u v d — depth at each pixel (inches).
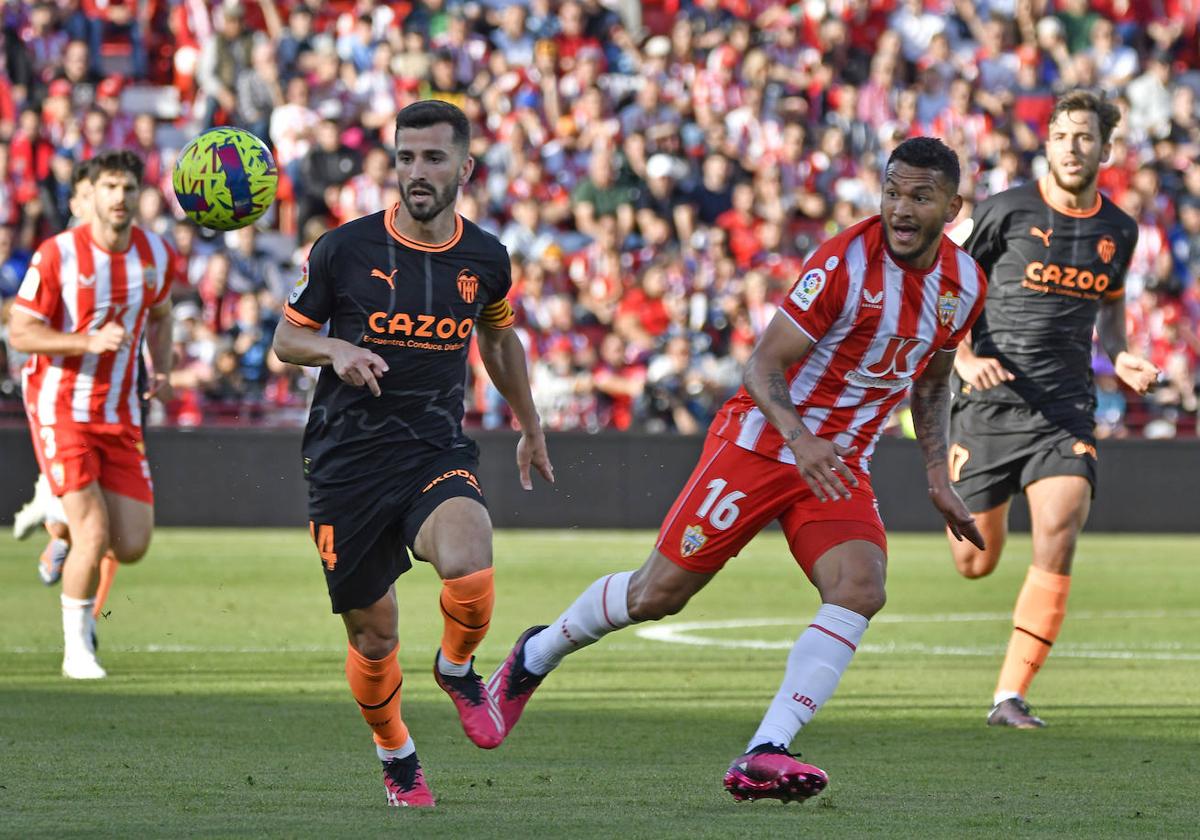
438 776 717.3
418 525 649.6
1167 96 3041.3
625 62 2965.1
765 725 629.3
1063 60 3078.2
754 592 1771.7
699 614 1565.0
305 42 2829.7
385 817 595.2
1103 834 570.9
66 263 1120.8
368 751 784.9
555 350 2421.3
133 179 1136.8
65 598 1098.1
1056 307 1004.6
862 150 2901.1
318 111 2741.1
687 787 685.9
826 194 2837.1
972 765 764.0
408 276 657.0
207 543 2132.1
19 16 2787.9
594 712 951.0
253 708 943.7
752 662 1211.2
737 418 700.0
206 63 2714.1
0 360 2347.4
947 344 697.6
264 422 2370.8
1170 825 592.4
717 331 2507.4
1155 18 3228.3
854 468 695.7
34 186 2536.9
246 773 713.0
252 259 2469.2
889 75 2945.4
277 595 1621.6
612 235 2576.3
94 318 1131.9
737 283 2566.4
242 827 565.6
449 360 669.3
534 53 2871.6
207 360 2369.6
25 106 2674.7
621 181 2672.2
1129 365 1023.0
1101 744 839.1
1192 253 2819.9
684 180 2716.5
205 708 941.8
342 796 653.3
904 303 673.6
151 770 717.9
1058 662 1245.1
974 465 1025.5
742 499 687.1
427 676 1113.4
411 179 641.0
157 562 1909.4
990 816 609.9
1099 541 2374.5
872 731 888.9
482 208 2682.1
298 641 1299.2
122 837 542.9
